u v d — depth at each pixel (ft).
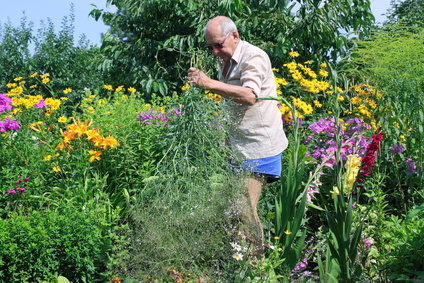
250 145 11.21
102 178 12.68
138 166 12.92
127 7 24.84
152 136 13.38
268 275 9.66
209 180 10.48
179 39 23.04
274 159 11.32
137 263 9.54
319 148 14.97
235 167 11.06
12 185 12.00
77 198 12.00
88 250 10.51
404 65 15.58
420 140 14.32
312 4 21.93
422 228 10.76
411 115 14.76
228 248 9.83
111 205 12.02
